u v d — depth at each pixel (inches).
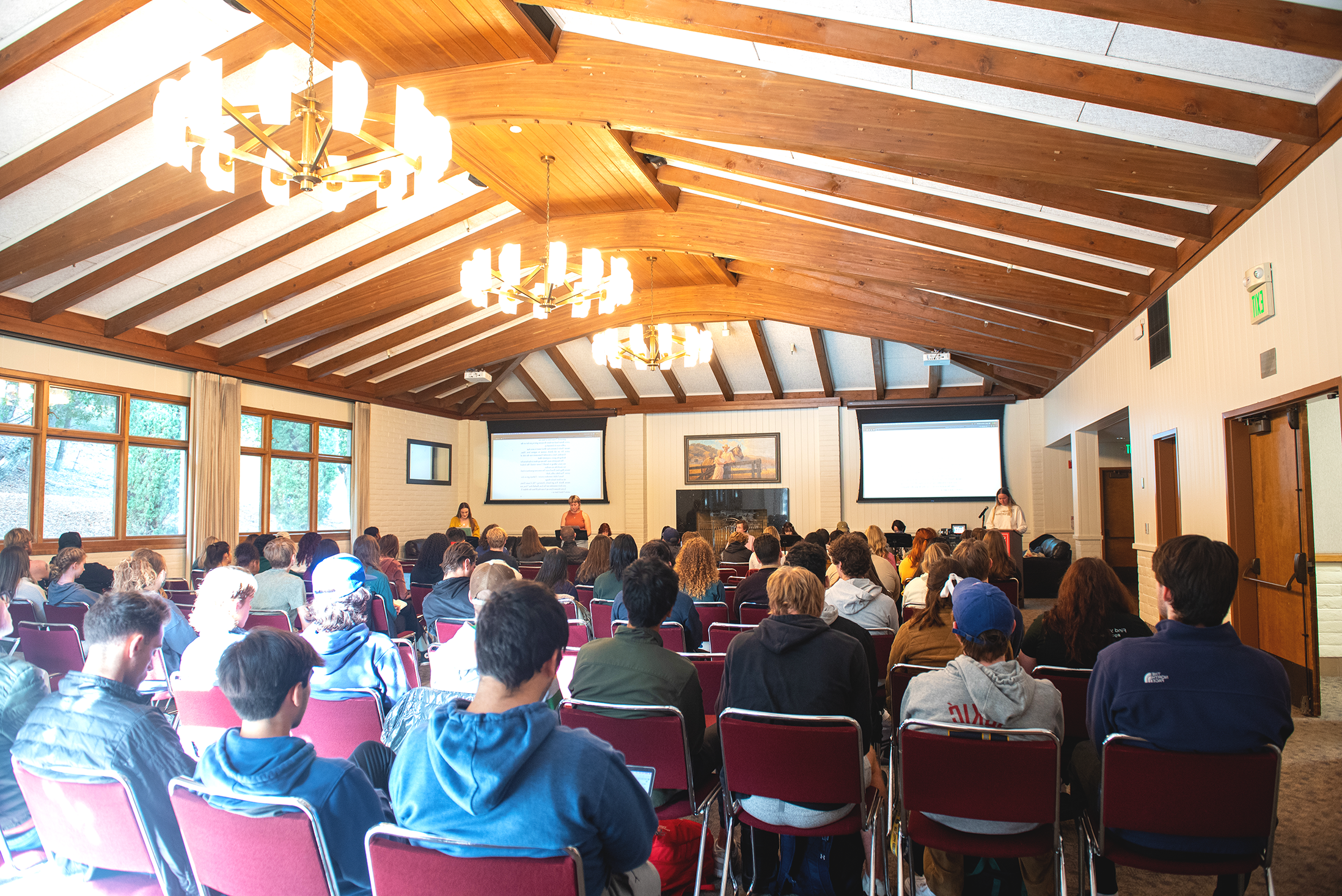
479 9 191.5
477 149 267.6
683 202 325.4
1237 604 207.5
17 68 193.6
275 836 61.4
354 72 125.8
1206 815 79.7
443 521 583.2
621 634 104.7
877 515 544.7
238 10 203.2
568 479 597.9
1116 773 81.6
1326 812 131.6
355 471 488.7
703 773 107.0
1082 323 323.0
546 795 54.7
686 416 586.2
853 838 103.8
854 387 555.8
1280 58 139.3
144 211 256.2
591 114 205.9
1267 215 175.0
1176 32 139.1
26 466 307.6
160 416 366.0
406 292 367.9
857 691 100.0
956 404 530.0
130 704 77.6
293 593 199.6
